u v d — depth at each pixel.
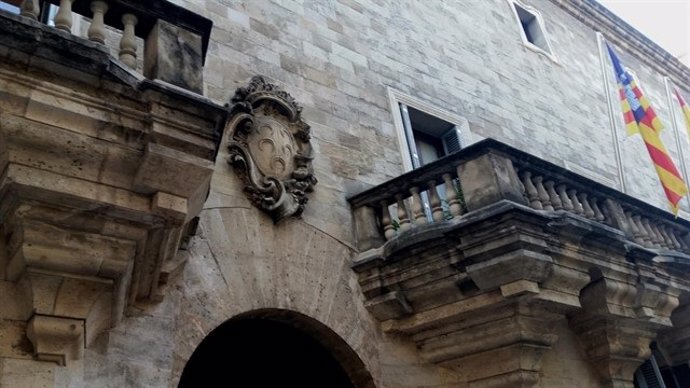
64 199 4.88
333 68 10.73
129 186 5.20
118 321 5.96
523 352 8.16
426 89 12.29
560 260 8.52
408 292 8.67
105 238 5.17
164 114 5.21
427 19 13.67
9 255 5.12
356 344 8.39
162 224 5.42
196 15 6.09
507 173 8.53
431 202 8.87
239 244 7.83
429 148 12.15
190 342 6.83
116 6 5.68
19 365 5.02
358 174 9.90
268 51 9.88
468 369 8.61
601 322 9.73
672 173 13.34
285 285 8.05
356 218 9.38
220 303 7.31
